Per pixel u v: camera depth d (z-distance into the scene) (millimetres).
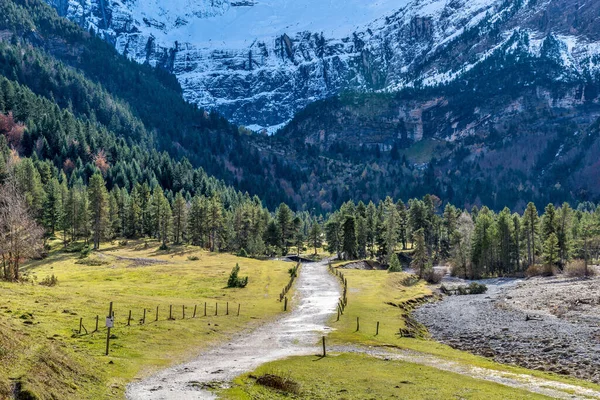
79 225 141375
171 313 56344
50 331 40031
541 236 144125
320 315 65938
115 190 188750
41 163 196500
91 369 30250
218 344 45781
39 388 23078
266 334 52406
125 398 26750
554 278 117562
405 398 29484
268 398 28641
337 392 30562
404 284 107438
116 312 53406
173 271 107562
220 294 81875
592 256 155750
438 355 44656
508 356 45875
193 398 27156
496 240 138250
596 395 31297
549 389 32750
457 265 138625
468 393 30938
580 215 195250
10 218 74062
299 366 37531
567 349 46969
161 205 159375
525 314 71062
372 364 39031
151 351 39219
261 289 90312
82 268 111250
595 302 75812
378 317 65438
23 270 103312
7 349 26375
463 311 76438
